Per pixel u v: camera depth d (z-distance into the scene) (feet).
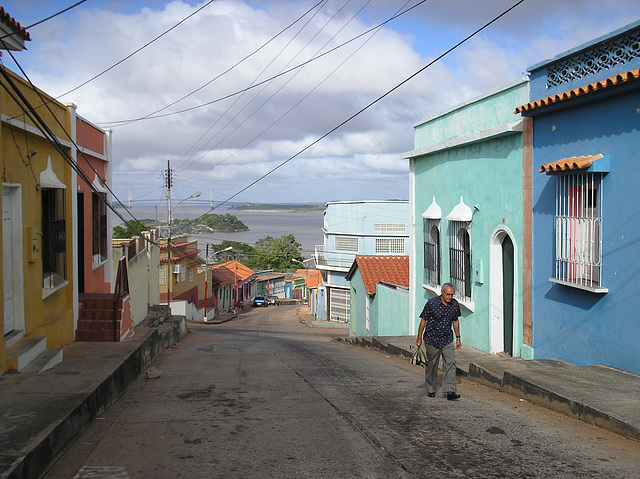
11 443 15.44
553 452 17.22
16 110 27.81
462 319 42.68
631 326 24.81
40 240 30.94
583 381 23.86
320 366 38.24
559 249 29.53
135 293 61.72
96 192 37.29
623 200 25.21
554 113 30.25
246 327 117.08
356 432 19.70
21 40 28.30
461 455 17.04
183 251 120.57
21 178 28.45
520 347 33.78
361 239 127.95
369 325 70.64
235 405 24.35
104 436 19.44
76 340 36.06
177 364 40.19
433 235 49.19
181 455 17.31
